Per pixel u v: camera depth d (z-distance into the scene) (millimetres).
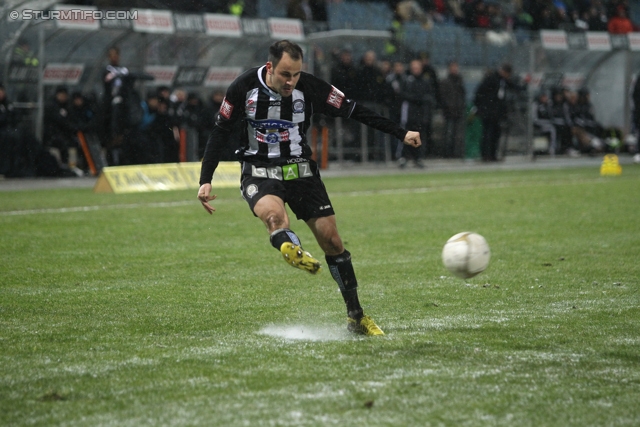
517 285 24781
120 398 13766
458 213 44188
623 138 102188
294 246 16922
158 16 67875
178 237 35344
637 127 93250
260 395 13852
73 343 17672
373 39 81312
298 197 18859
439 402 13500
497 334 18344
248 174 18906
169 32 68500
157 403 13500
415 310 21297
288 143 18797
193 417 12836
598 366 15680
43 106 67875
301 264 16891
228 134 19047
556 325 19297
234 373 15156
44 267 27969
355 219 41812
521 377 14914
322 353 16609
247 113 18625
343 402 13492
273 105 18500
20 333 18641
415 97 80000
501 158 94312
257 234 36312
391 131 18656
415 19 89750
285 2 88125
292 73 17781
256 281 25609
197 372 15250
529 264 28453
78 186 61875
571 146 100438
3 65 64875
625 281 25359
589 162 91875
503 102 87188
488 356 16391
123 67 67250
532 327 19094
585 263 28594
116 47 66000
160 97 68125
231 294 23562
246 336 18312
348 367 15555
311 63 77438
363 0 92625
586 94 100750
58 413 13055
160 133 68500
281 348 17078
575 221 40250
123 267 28094
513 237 35062
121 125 65938
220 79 76312
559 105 98750
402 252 31406
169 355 16531
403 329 19000
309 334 18578
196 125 73938
